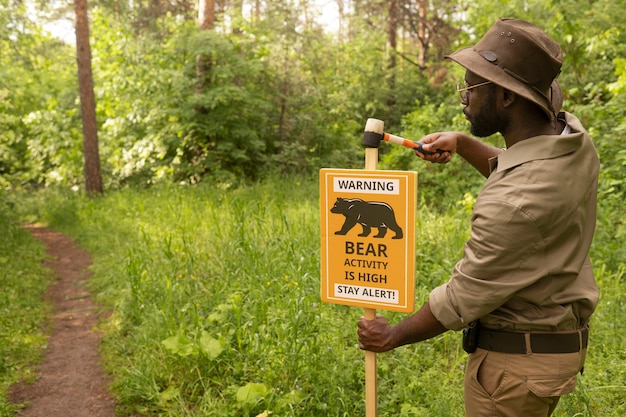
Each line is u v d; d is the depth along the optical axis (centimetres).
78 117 1639
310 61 1791
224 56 1380
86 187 1395
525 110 193
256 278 533
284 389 376
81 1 1356
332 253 235
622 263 561
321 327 424
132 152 1486
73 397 423
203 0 1411
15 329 549
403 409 340
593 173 191
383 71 1953
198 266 609
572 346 193
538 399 195
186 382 410
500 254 181
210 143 1431
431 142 249
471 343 203
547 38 189
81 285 726
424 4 2047
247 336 436
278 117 1545
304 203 1048
